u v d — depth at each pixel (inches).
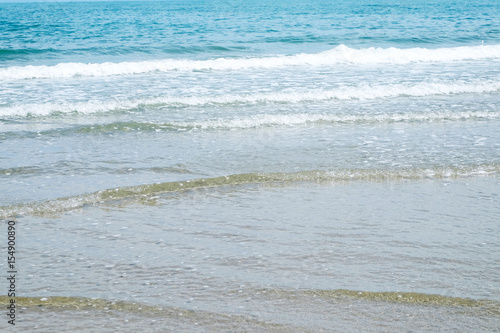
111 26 1443.2
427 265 194.5
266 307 166.6
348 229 228.7
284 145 358.0
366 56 726.5
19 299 170.1
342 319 159.8
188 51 866.8
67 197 263.7
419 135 382.3
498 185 287.6
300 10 2539.4
